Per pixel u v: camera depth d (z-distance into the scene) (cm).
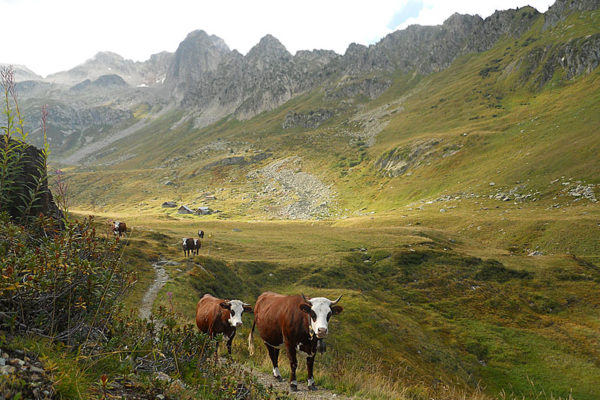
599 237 8031
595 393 3644
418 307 5678
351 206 18625
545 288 6412
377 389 1049
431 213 12588
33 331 464
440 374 3709
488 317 5444
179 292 3116
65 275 495
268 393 723
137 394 480
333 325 4012
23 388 344
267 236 9069
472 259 7394
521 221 9788
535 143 15862
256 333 2605
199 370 650
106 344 520
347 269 6556
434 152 19725
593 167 11788
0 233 506
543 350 4516
